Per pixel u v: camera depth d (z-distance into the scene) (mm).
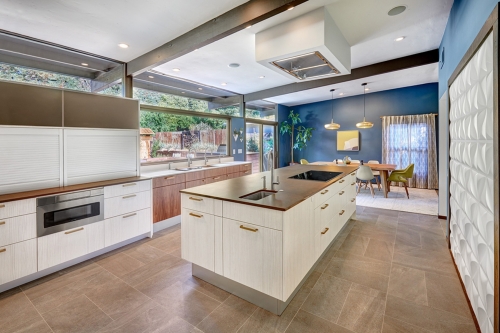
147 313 1891
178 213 4008
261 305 1958
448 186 3027
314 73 3529
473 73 1876
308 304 1987
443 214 4133
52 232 2426
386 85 6559
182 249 2387
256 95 6340
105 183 2910
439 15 2871
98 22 2652
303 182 2770
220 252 2113
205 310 1926
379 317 1829
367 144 7586
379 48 3771
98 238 2805
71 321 1808
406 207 4875
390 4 2615
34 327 1748
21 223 2223
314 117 8570
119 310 1928
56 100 2660
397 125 7004
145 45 3232
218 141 6070
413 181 6930
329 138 8289
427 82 6391
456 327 1715
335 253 2893
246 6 2391
